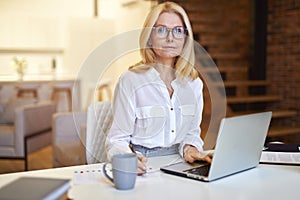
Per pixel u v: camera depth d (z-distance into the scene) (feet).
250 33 16.83
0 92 20.89
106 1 28.27
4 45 26.99
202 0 17.63
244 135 4.09
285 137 14.29
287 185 3.88
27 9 27.78
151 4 17.85
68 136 11.25
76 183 3.90
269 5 15.72
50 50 28.09
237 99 14.74
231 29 18.03
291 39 14.73
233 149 4.02
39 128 13.99
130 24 23.44
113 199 3.47
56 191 2.84
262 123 4.31
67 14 28.43
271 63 15.84
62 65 28.37
